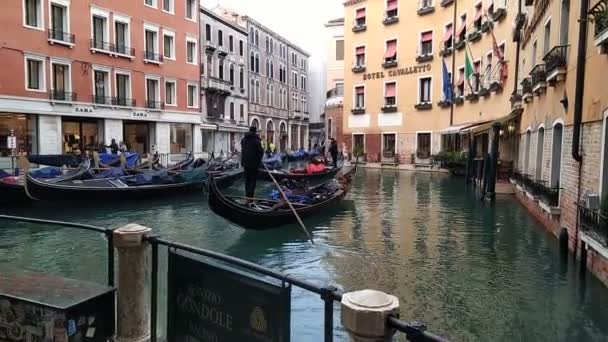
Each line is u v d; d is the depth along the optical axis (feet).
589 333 14.05
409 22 81.92
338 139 109.19
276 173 52.06
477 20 64.23
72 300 8.59
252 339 7.58
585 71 21.02
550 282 18.48
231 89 114.32
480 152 62.49
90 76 70.64
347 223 31.01
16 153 60.64
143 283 9.61
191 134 92.12
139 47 79.30
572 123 22.84
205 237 27.40
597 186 18.69
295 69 159.43
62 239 26.58
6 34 59.36
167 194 43.68
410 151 82.94
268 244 25.36
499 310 15.79
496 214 33.86
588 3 21.02
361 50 90.63
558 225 25.09
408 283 18.62
